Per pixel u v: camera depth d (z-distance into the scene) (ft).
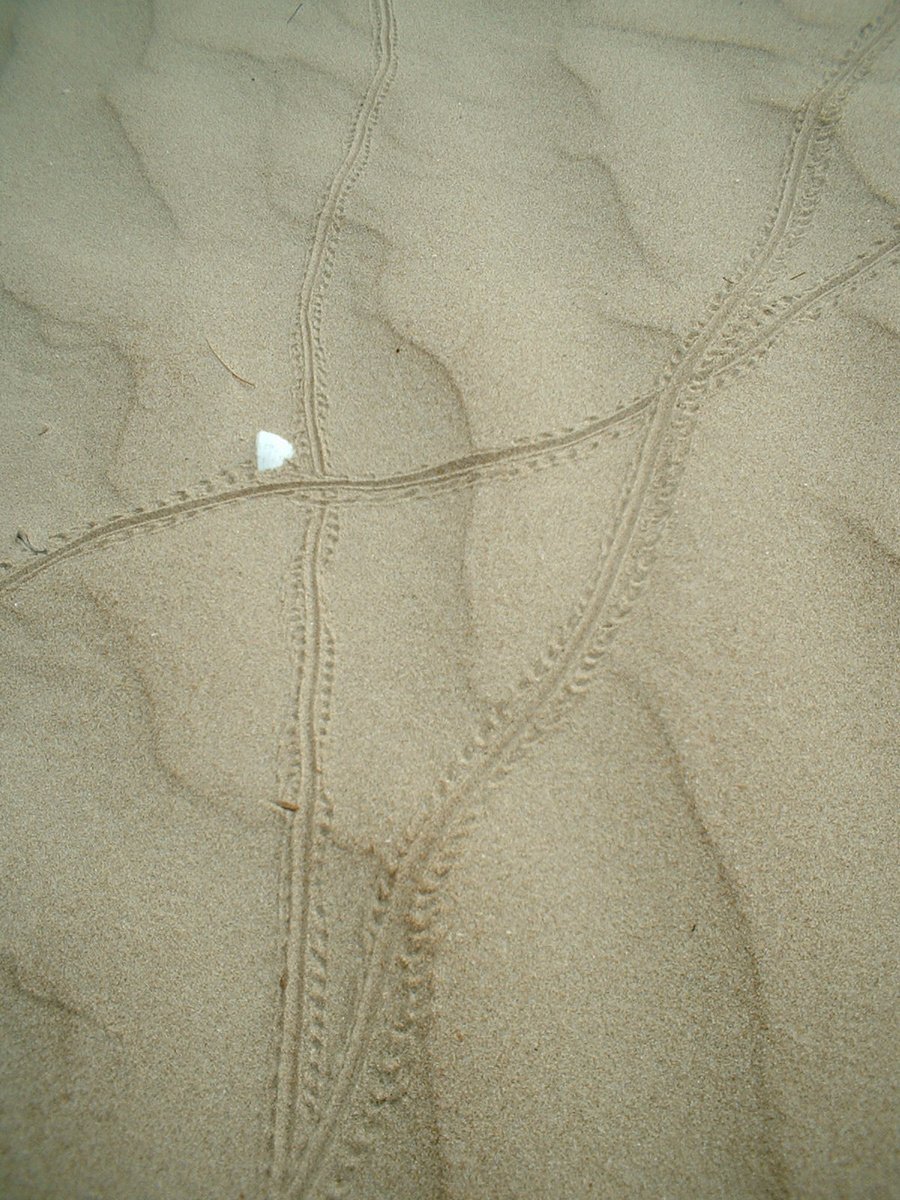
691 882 1.11
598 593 1.26
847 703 1.18
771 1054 1.05
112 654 1.27
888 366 1.38
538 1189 1.02
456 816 1.16
